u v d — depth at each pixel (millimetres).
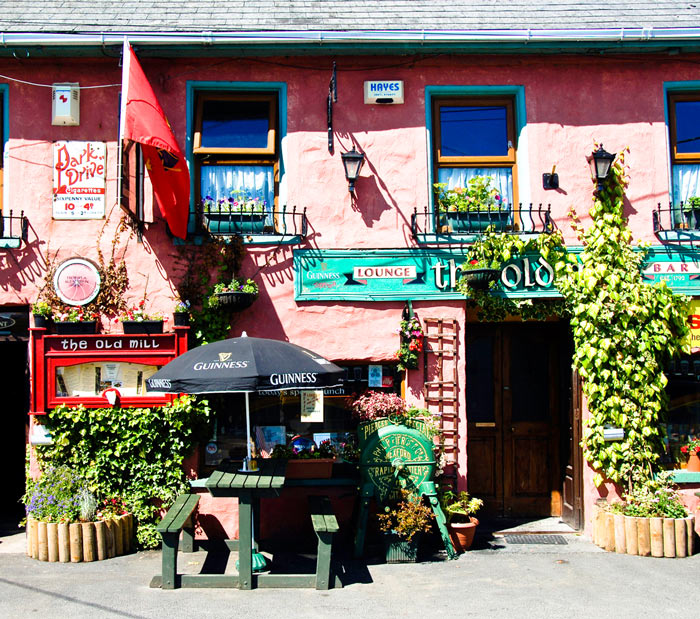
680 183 8383
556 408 8734
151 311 7730
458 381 7910
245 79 8031
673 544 7094
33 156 7801
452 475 7824
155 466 7520
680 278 8016
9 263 7668
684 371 8156
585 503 7973
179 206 7281
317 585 6121
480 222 8047
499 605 5758
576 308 7910
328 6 8633
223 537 7629
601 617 5512
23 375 9359
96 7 8438
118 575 6457
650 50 8102
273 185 8227
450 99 8359
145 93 6906
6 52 7656
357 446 7762
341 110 8078
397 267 7938
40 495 7121
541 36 7793
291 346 6426
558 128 8156
